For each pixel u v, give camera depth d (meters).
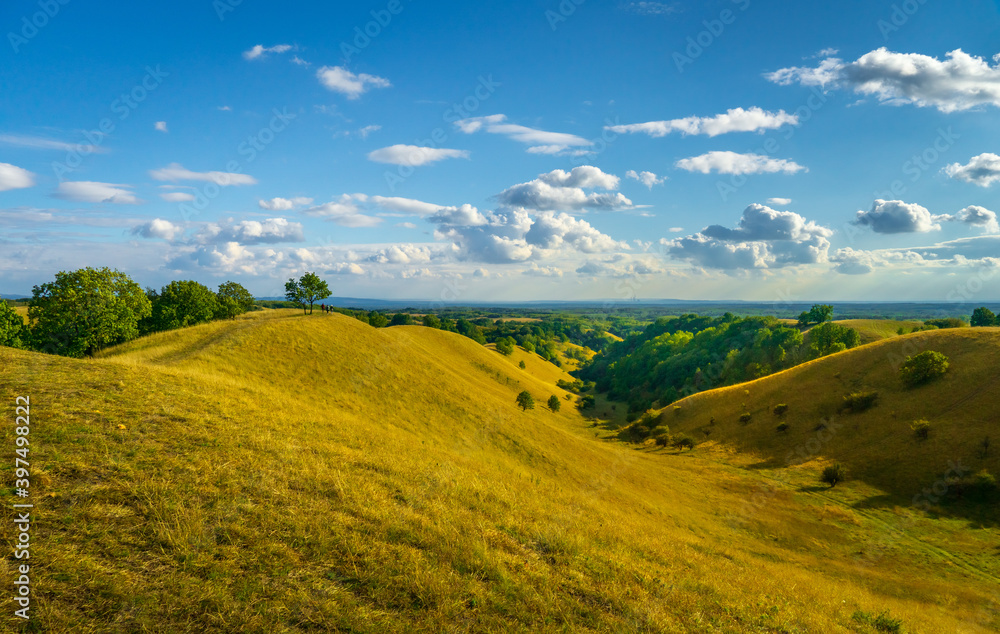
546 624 7.36
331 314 57.78
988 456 38.06
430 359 63.91
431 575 7.98
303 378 36.78
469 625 6.93
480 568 8.74
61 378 15.14
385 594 7.25
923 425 43.94
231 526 8.27
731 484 46.22
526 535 11.40
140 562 6.83
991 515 33.44
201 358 32.09
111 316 33.44
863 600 16.58
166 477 9.62
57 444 10.02
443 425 38.75
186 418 14.05
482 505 13.05
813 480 44.53
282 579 7.11
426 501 12.07
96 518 7.62
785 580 16.45
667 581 10.57
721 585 11.51
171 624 5.79
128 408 13.59
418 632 6.52
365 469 13.69
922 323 106.06
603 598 8.75
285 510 9.38
